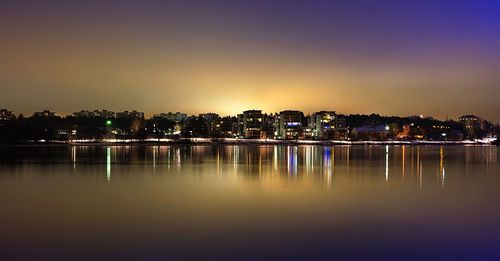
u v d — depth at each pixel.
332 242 30.62
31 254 28.19
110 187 56.84
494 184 60.62
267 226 35.00
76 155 133.50
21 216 38.84
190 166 92.19
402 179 67.00
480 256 27.78
